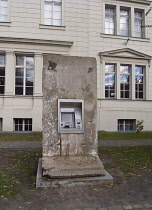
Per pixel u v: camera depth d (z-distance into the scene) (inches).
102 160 240.8
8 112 474.9
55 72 187.0
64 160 174.7
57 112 184.4
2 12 497.0
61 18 516.7
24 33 490.3
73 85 189.0
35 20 495.8
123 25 579.8
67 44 499.5
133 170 201.9
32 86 507.2
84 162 174.6
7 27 484.7
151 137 422.6
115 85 552.7
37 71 491.5
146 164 223.8
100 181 161.8
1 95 478.9
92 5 536.7
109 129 524.4
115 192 148.8
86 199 136.4
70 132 183.8
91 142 187.9
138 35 589.9
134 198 139.7
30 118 488.1
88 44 523.5
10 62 482.9
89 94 191.5
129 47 559.2
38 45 490.6
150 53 576.4
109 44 544.1
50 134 182.4
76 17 518.3
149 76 570.3
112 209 123.8
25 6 492.7
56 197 138.5
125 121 552.7
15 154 261.7
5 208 122.4
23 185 159.0
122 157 254.1
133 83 560.7
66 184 154.9
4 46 478.0
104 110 524.7
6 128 473.4
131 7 571.8
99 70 531.5
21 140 363.6
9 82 482.3
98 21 539.5
